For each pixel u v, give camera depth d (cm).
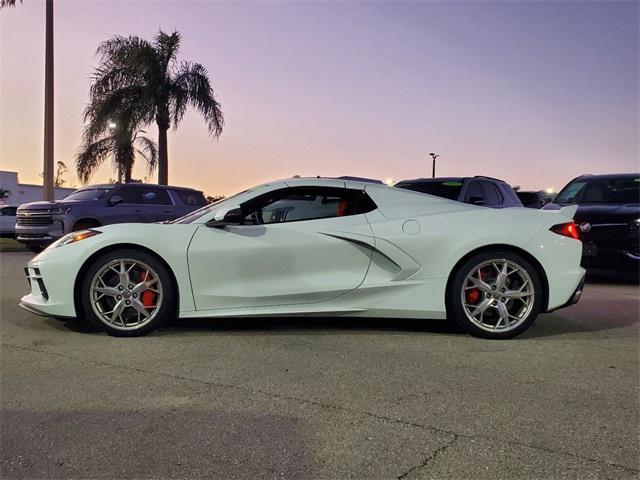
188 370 378
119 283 459
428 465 249
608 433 281
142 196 1238
